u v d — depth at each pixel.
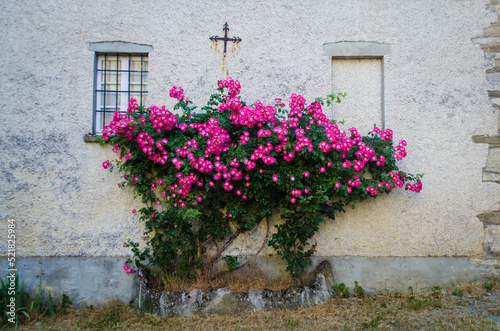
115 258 4.07
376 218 4.18
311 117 3.75
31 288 4.00
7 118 4.11
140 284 3.89
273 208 4.05
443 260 4.14
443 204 4.16
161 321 3.57
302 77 4.25
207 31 4.29
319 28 4.30
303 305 3.71
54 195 4.08
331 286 4.00
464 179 4.17
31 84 4.15
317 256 4.15
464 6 4.28
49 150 4.11
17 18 4.20
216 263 4.09
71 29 4.23
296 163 3.71
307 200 3.63
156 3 4.28
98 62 4.34
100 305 3.99
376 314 3.56
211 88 4.24
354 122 4.32
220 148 3.58
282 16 4.30
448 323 3.30
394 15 4.30
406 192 4.19
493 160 4.18
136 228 4.09
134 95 4.37
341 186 3.73
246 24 4.30
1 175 4.06
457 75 4.24
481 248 4.12
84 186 4.10
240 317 3.57
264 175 3.67
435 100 4.23
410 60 4.27
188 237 3.99
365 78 4.38
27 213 4.05
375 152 3.97
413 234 4.16
